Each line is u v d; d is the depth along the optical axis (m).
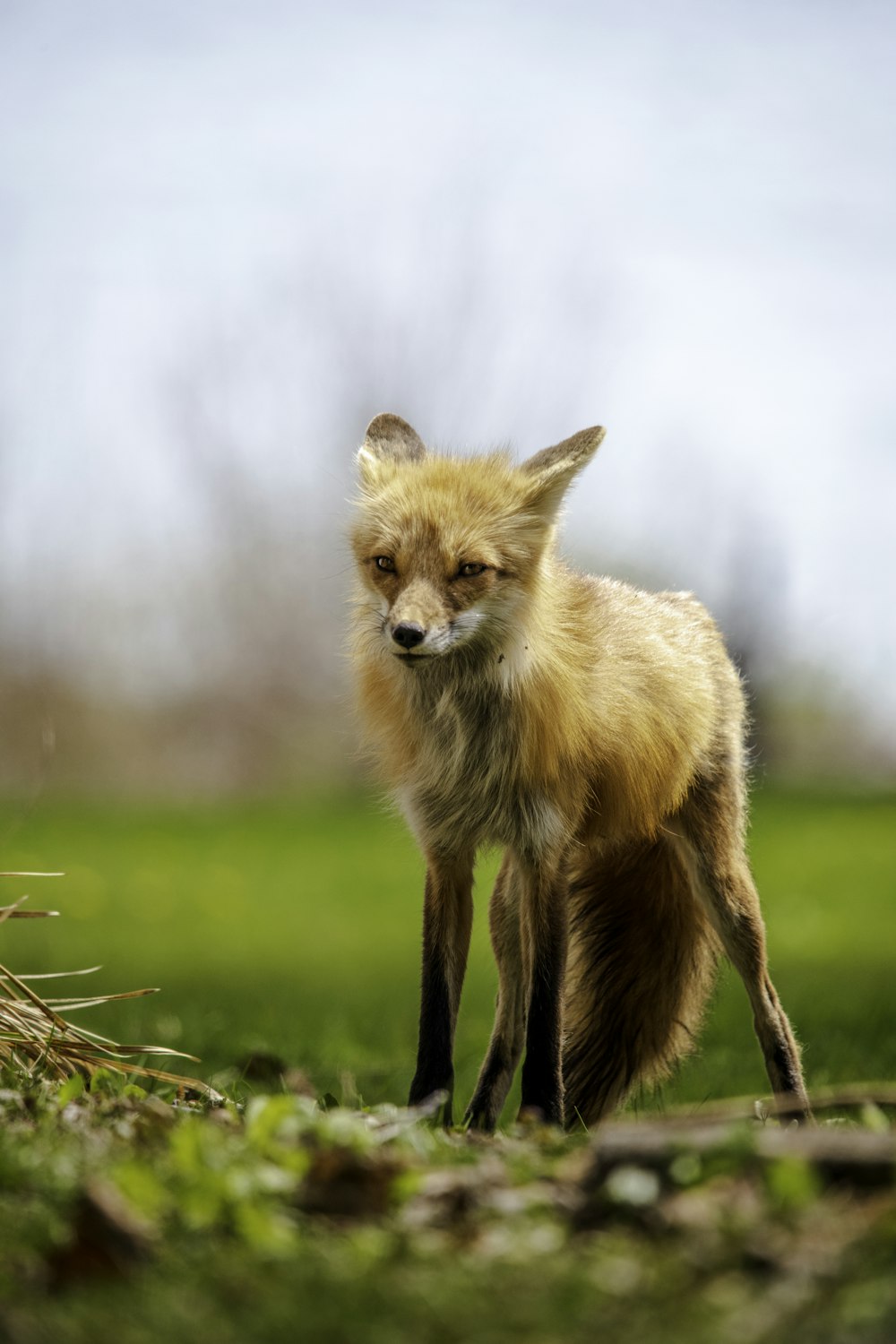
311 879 34.03
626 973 11.91
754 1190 5.16
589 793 10.59
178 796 56.66
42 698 54.31
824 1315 4.15
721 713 12.02
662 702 11.10
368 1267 4.68
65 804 50.62
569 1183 5.69
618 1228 5.02
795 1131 5.98
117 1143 6.42
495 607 9.97
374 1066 13.09
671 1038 12.03
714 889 11.68
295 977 21.20
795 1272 4.44
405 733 10.50
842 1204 5.02
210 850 38.81
